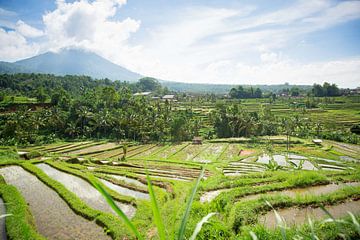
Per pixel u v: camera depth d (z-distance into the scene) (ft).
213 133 241.96
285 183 61.87
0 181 69.51
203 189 67.15
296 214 42.50
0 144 176.04
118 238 41.68
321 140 187.83
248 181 69.62
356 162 128.26
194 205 44.55
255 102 421.18
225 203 49.37
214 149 175.01
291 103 395.14
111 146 183.73
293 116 265.13
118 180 79.46
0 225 44.37
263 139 208.13
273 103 408.87
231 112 240.94
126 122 222.28
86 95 281.33
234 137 233.76
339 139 200.54
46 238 42.32
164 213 50.16
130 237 41.78
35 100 284.61
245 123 231.50
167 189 72.79
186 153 161.68
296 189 59.36
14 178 77.30
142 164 115.55
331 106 349.00
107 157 147.74
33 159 110.01
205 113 318.24
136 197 66.08
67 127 222.69
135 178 86.12
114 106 273.33
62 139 210.38
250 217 40.16
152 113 244.42
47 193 64.18
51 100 268.62
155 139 222.07
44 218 49.96
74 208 53.26
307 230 29.63
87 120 231.71
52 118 218.59
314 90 484.74
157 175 95.04
